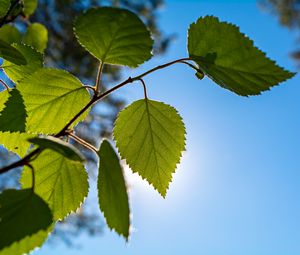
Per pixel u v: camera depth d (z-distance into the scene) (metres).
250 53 0.18
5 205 0.16
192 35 0.18
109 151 0.16
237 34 0.18
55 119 0.20
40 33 0.33
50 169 0.19
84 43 0.17
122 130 0.20
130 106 0.20
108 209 0.16
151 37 0.17
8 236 0.15
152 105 0.20
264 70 0.18
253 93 0.18
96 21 0.16
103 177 0.16
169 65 0.18
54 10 1.26
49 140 0.15
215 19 0.18
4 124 0.19
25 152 0.21
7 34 0.32
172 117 0.21
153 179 0.21
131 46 0.17
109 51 0.17
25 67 0.21
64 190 0.19
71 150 0.15
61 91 0.19
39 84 0.19
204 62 0.18
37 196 0.16
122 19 0.16
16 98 0.19
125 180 0.15
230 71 0.18
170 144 0.21
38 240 0.16
